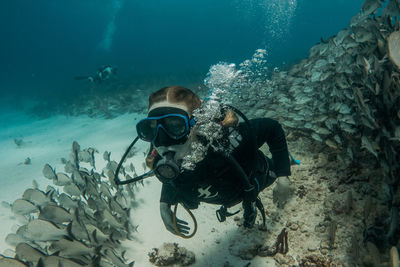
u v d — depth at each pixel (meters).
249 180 1.80
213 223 3.12
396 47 1.41
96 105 12.17
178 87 1.59
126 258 2.76
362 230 2.46
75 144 3.88
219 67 1.65
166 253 2.59
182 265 2.59
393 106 2.52
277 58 22.52
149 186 4.14
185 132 1.46
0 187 5.05
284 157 2.01
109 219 2.72
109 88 16.73
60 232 1.98
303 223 2.79
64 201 2.80
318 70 4.29
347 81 3.34
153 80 17.14
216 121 1.56
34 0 67.75
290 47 39.31
